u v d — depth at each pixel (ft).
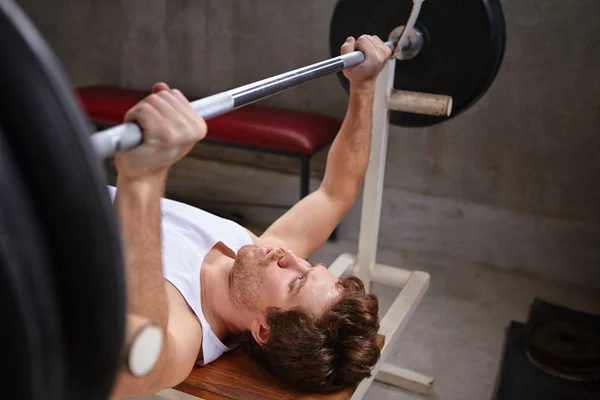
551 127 8.99
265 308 4.52
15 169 1.47
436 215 9.97
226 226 5.26
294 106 10.32
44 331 1.54
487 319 8.44
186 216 5.15
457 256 10.04
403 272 6.60
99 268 1.65
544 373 7.36
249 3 10.03
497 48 6.01
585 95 8.70
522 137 9.18
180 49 10.77
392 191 10.14
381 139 6.16
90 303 1.66
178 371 3.87
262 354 4.62
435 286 9.23
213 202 11.07
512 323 8.35
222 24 10.34
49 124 1.49
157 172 2.91
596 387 7.14
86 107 10.26
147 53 11.03
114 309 1.72
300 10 9.76
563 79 8.73
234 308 4.67
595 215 9.13
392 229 10.32
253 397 4.30
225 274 4.81
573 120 8.86
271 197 10.80
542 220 9.38
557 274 9.50
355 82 5.55
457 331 8.16
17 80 1.45
